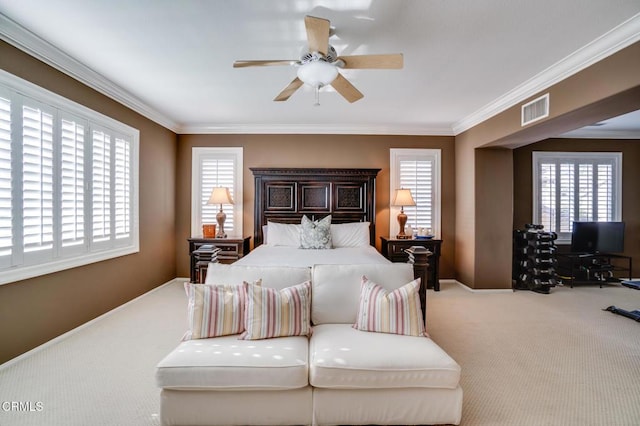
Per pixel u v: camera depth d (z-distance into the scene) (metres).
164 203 4.64
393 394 1.70
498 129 3.87
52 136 2.66
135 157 3.87
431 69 2.87
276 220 4.86
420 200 5.04
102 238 3.30
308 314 2.09
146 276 4.18
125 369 2.32
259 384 1.65
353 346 1.83
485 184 4.54
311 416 1.71
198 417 1.68
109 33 2.31
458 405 1.71
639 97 2.40
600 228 5.03
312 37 1.82
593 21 2.12
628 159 5.27
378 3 1.96
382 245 4.92
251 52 2.59
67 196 2.83
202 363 1.66
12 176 2.32
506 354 2.63
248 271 2.28
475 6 1.98
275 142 5.00
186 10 2.04
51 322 2.70
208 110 4.17
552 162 5.27
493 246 4.56
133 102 3.71
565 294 4.49
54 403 1.92
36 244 2.52
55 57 2.60
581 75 2.63
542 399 2.02
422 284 2.96
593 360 2.54
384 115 4.36
